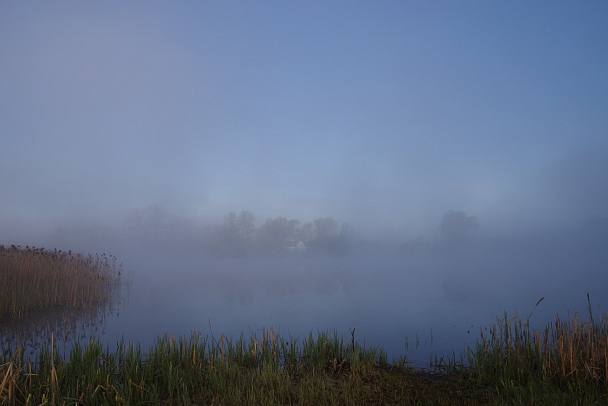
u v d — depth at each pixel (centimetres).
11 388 680
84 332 1486
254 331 1487
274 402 717
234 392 755
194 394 760
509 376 866
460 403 734
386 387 803
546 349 919
